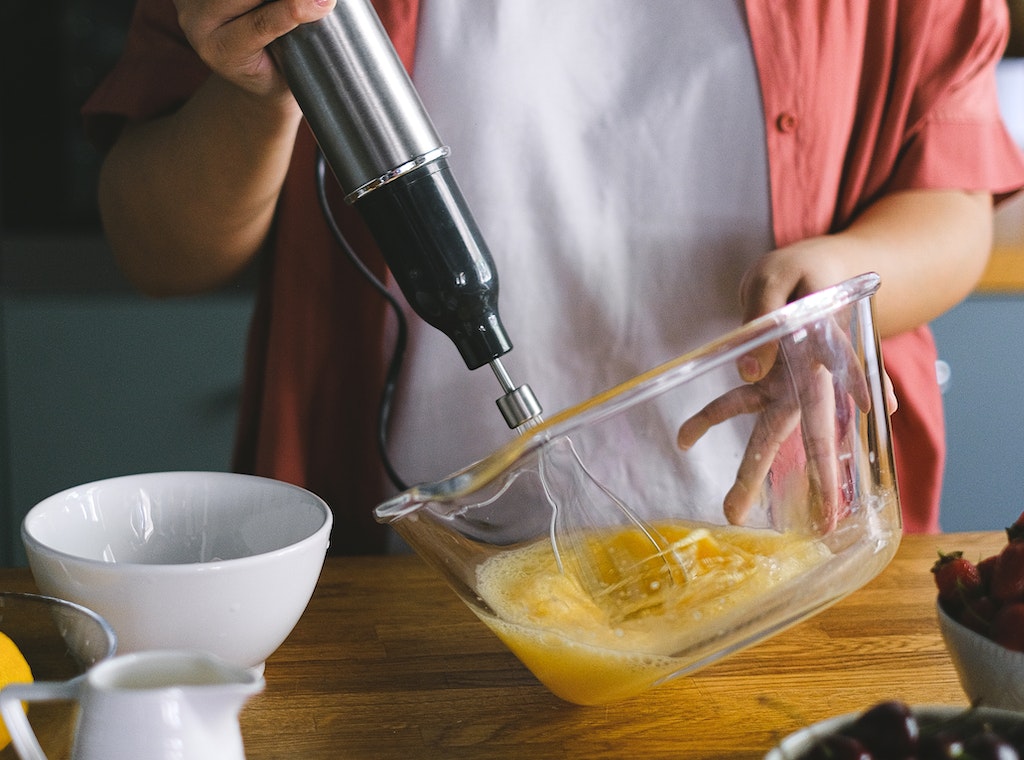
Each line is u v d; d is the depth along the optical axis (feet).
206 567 1.99
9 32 6.09
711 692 2.24
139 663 1.54
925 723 1.77
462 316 2.18
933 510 3.75
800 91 3.32
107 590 1.99
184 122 3.09
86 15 6.15
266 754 2.00
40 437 6.07
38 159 6.21
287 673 2.30
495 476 1.87
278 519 2.38
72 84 6.20
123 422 6.10
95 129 3.58
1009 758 1.63
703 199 3.39
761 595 1.93
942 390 6.06
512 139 3.34
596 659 1.98
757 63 3.31
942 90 3.46
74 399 6.05
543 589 1.98
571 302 3.40
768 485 1.89
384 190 2.14
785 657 2.38
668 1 3.33
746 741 2.07
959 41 3.49
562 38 3.34
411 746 2.04
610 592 1.93
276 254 3.45
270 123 2.73
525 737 2.08
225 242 3.32
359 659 2.37
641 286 3.41
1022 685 1.90
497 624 2.05
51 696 1.50
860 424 1.97
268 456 3.47
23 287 6.00
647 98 3.35
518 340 3.40
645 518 1.88
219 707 1.47
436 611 2.61
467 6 3.32
